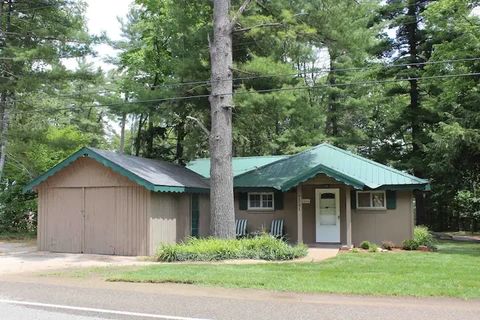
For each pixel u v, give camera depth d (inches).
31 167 1005.8
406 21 1206.9
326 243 801.6
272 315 306.3
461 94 1011.9
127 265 552.1
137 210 666.8
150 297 368.2
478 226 1337.4
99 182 691.4
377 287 394.0
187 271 480.7
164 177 712.4
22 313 316.2
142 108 837.2
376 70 1253.1
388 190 775.1
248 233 833.5
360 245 740.7
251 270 488.7
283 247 607.5
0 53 947.3
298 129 1363.2
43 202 726.5
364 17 1083.9
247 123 872.9
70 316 306.5
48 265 563.5
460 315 304.2
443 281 419.8
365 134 1510.8
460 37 956.0
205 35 807.1
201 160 1014.4
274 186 805.2
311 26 721.0
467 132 909.2
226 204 687.1
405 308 325.4
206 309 324.5
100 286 419.5
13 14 995.9
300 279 434.0
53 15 1000.9
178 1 830.5
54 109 1040.8
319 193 815.7
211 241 625.6
